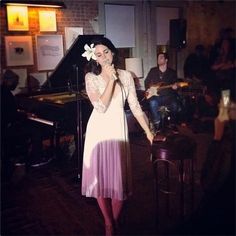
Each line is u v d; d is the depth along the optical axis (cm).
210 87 279
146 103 279
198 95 278
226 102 270
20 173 296
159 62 289
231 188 244
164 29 306
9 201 259
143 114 201
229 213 228
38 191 268
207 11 287
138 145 287
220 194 241
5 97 296
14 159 299
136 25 306
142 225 220
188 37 291
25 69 322
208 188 249
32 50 321
